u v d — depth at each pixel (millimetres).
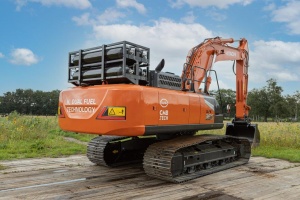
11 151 10148
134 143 8070
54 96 109562
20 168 7820
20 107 108125
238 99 11953
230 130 12016
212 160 7828
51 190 5836
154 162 6496
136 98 5984
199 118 7551
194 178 6910
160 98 6445
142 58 6473
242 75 11867
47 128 17172
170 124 6652
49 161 8875
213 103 8211
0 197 5359
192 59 9562
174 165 6555
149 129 6145
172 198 5473
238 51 11586
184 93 7254
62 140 13312
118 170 7691
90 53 6645
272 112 79125
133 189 6000
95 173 7344
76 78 6898
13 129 13867
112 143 8094
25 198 5316
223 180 6879
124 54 6035
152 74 6695
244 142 9195
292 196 5742
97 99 6160
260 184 6582
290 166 8617
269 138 13023
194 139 7434
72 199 5309
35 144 11219
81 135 15820
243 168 8305
